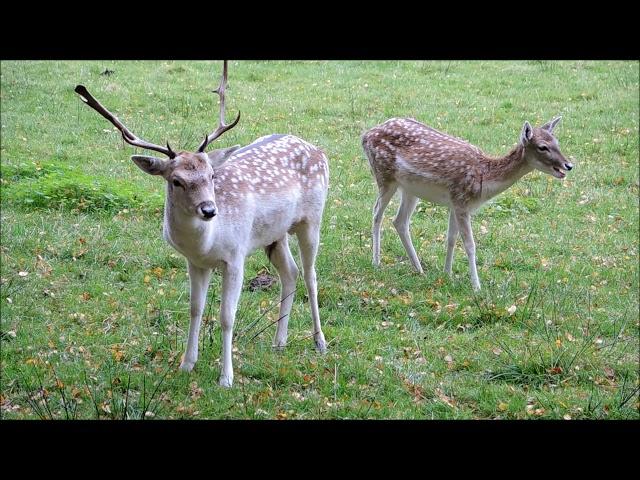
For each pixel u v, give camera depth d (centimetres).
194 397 787
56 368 831
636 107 1916
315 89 2006
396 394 820
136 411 765
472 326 984
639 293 1097
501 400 820
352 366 859
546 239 1267
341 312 998
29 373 820
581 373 877
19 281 1024
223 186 796
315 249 909
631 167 1598
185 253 788
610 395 840
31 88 1948
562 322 995
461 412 796
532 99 1961
